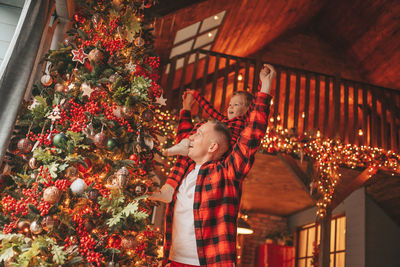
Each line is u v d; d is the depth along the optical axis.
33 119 1.65
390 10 5.72
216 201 1.30
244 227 5.89
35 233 1.33
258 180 6.85
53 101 1.62
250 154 1.33
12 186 1.66
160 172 4.27
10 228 1.37
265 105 1.37
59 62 1.82
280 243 8.88
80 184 1.37
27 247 1.32
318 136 5.12
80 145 1.45
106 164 1.54
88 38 1.78
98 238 1.42
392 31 5.97
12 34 2.30
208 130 1.46
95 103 1.58
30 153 1.65
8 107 1.66
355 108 5.69
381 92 5.82
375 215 6.27
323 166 5.12
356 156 5.19
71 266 1.30
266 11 5.68
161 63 5.25
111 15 1.82
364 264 6.00
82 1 1.86
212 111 1.94
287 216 9.60
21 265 1.25
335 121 5.45
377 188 6.00
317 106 5.50
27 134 1.60
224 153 1.52
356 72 7.38
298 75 5.56
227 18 5.11
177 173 1.48
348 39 6.99
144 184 1.56
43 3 1.88
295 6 6.16
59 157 1.43
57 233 1.38
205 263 1.25
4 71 1.68
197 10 4.29
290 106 7.46
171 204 1.42
